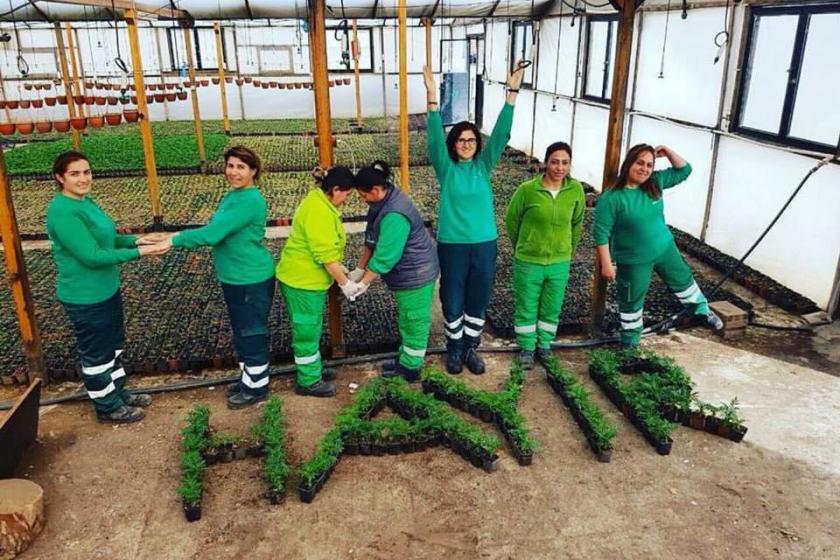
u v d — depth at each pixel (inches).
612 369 204.7
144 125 366.6
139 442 179.2
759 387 205.6
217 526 148.5
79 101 465.7
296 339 195.0
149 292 285.0
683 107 347.9
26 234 365.4
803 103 266.7
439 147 199.2
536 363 223.3
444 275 205.8
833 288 250.2
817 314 255.4
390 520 149.9
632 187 211.6
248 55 914.1
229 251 180.7
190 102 914.7
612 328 248.5
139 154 604.4
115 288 179.3
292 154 612.1
